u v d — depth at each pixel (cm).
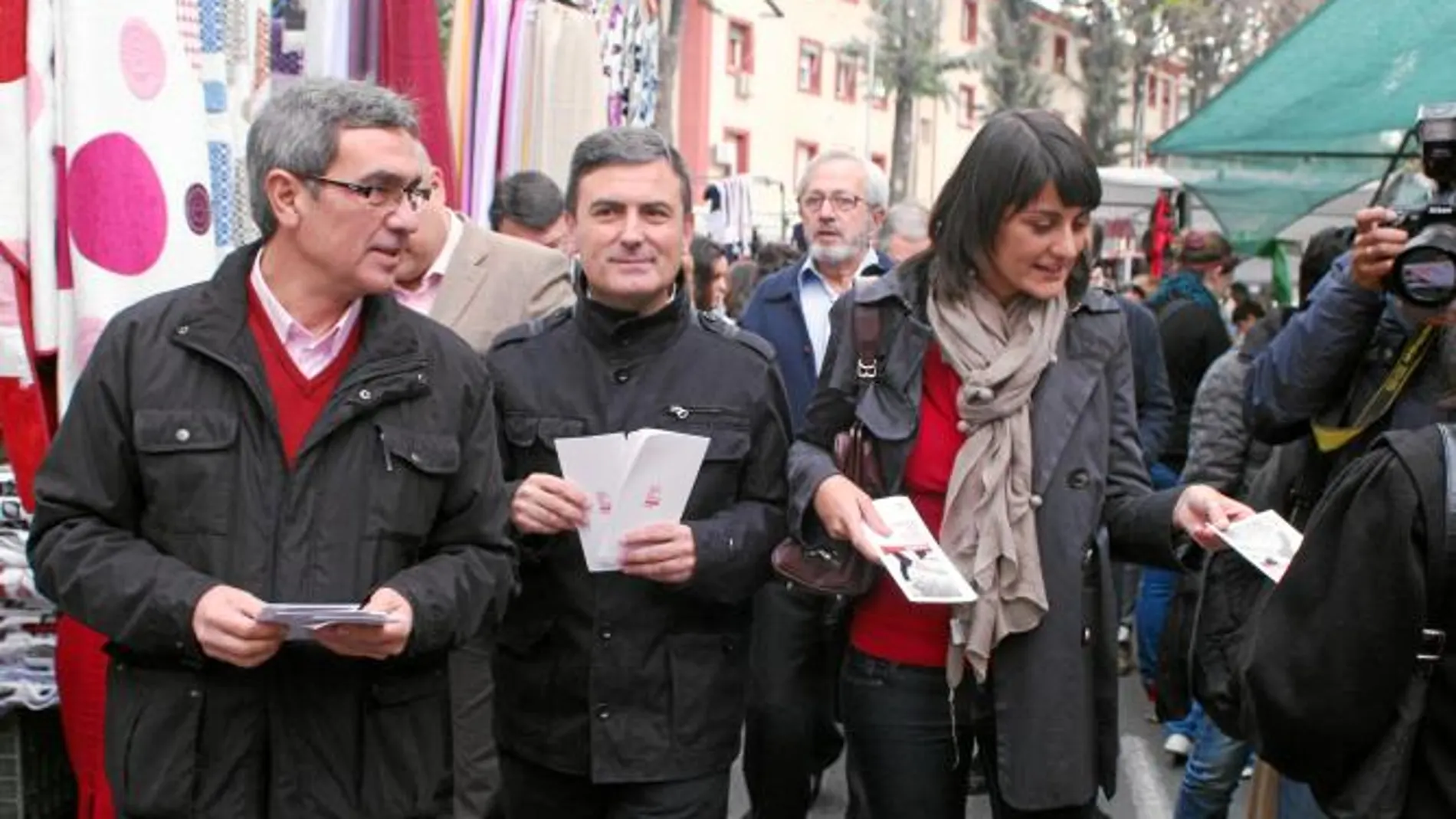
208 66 388
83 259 348
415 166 257
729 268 1182
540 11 655
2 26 345
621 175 325
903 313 317
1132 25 5297
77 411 253
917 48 4550
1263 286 1967
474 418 273
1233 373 526
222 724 249
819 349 567
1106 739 307
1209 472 527
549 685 329
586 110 664
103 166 348
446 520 273
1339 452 335
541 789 339
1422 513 218
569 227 340
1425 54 597
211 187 389
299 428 256
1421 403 318
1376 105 629
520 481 332
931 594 274
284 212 252
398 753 259
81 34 345
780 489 339
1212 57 4912
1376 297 318
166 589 239
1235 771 446
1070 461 302
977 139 304
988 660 300
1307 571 230
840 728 523
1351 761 229
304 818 253
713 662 330
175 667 249
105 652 262
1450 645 220
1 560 358
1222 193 930
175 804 247
